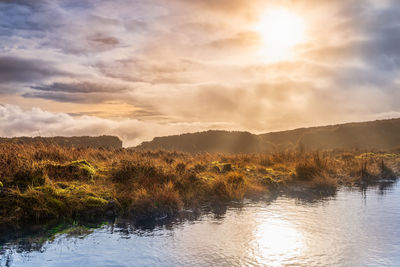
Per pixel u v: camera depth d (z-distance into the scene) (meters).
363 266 5.86
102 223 8.44
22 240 7.09
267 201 11.27
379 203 10.87
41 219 8.46
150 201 9.48
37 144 17.22
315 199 11.63
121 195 10.09
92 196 9.61
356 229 7.94
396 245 6.86
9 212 8.26
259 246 6.84
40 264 5.91
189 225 8.35
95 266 5.85
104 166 13.88
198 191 12.00
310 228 8.05
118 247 6.76
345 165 19.98
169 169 14.08
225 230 7.92
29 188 9.20
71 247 6.74
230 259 6.18
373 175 16.77
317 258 6.24
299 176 16.14
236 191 11.77
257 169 16.62
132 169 12.62
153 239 7.27
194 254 6.40
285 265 5.92
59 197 9.23
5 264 5.88
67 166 11.73
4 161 10.87
